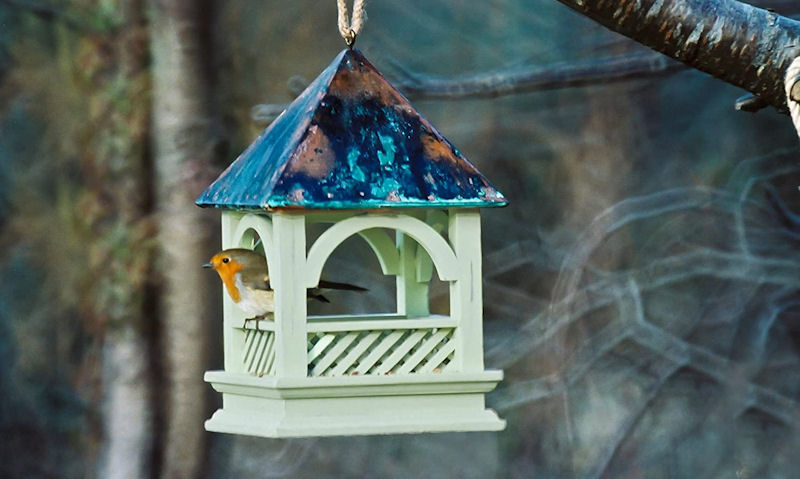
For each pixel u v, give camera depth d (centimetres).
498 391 2378
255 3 2497
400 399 980
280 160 966
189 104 1964
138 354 2003
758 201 2397
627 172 2580
